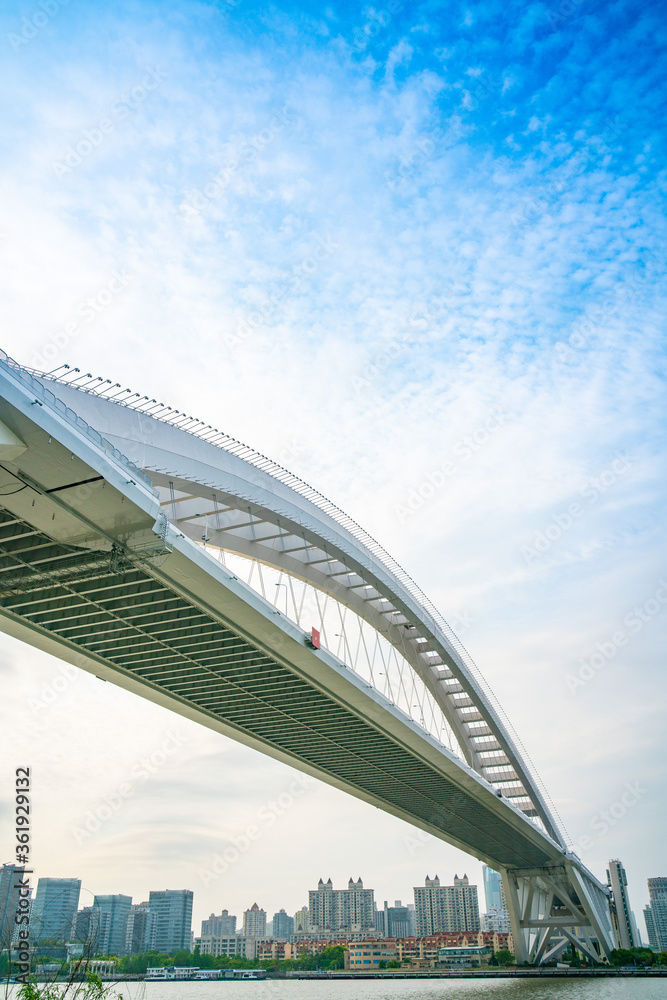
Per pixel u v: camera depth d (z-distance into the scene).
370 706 60.09
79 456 31.41
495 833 97.38
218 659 52.06
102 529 36.78
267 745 70.38
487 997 77.25
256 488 51.88
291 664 52.59
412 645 81.81
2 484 33.06
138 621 46.41
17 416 29.36
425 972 144.75
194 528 53.56
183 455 46.31
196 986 127.88
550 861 114.31
